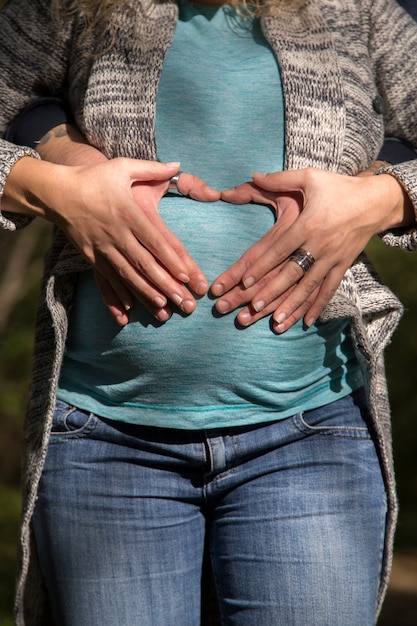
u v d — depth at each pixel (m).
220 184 2.31
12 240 11.05
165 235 2.18
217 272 2.22
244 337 2.20
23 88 2.57
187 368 2.20
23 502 2.39
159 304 2.15
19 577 2.38
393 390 14.79
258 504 2.25
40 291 2.49
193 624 2.32
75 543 2.29
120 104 2.35
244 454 2.25
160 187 2.24
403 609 7.95
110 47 2.40
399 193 2.30
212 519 2.36
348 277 2.35
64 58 2.54
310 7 2.49
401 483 14.72
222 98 2.36
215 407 2.23
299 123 2.32
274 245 2.17
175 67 2.38
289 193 2.24
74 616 2.29
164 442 2.26
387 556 2.37
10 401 10.93
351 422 2.32
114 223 2.15
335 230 2.18
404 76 2.59
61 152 2.43
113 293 2.23
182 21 2.49
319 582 2.19
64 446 2.31
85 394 2.32
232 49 2.46
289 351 2.23
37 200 2.25
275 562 2.21
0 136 2.58
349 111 2.40
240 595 2.26
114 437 2.27
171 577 2.29
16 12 2.60
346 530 2.24
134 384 2.24
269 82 2.38
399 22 2.61
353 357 2.39
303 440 2.28
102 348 2.27
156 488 2.28
